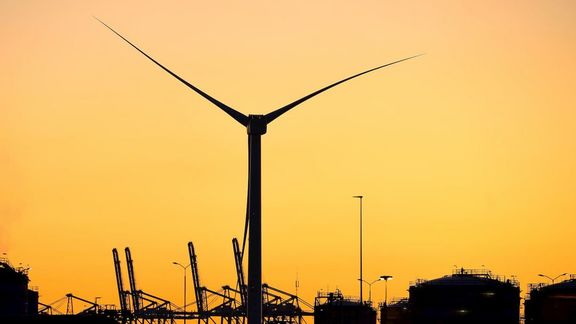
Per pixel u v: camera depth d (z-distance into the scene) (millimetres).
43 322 197000
